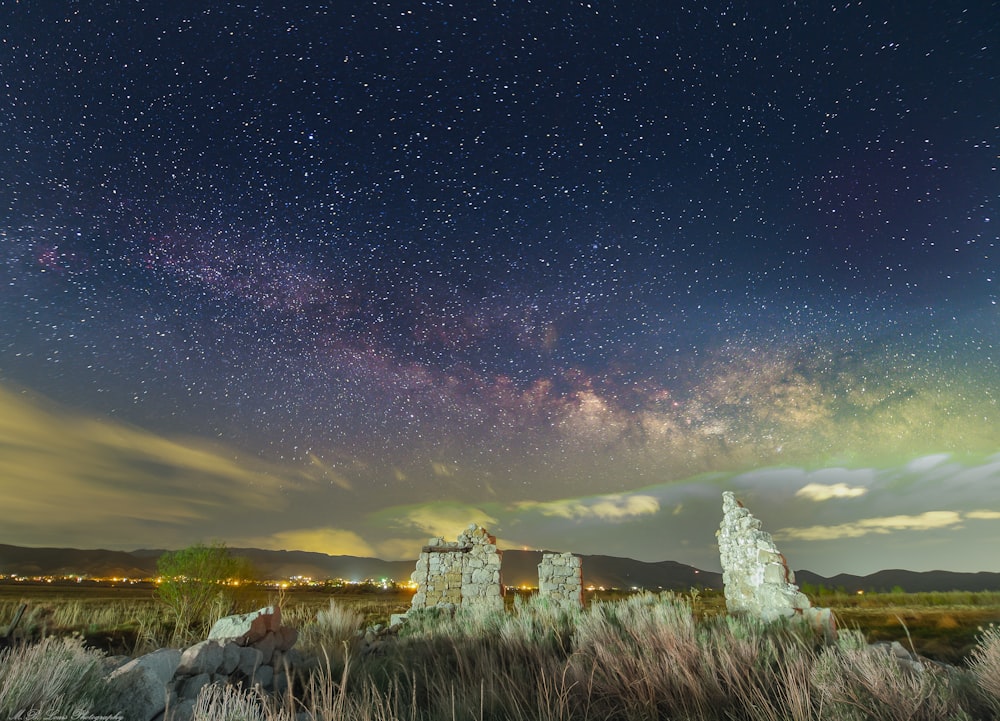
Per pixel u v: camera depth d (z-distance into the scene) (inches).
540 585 699.4
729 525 567.2
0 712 143.4
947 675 254.1
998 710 206.5
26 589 2068.2
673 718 209.0
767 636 346.9
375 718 195.9
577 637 338.0
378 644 408.5
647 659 250.8
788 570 505.4
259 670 259.0
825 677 221.0
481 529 753.6
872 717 193.2
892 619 808.3
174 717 191.2
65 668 172.1
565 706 212.4
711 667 239.6
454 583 711.1
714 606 836.6
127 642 452.1
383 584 3476.9
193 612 613.0
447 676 272.7
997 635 274.5
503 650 319.0
